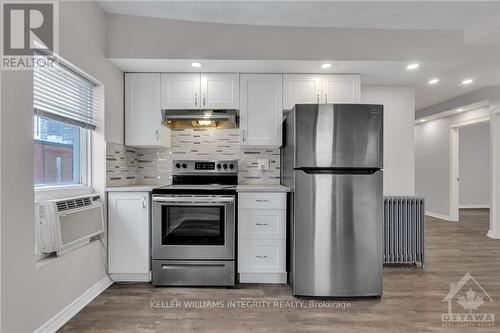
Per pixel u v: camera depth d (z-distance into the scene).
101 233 2.45
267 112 2.93
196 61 2.64
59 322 1.91
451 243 4.09
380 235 2.36
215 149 3.29
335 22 2.55
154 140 2.93
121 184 2.90
